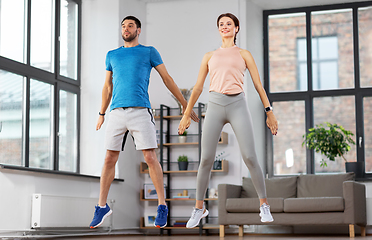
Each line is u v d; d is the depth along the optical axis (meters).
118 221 6.81
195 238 5.66
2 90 5.34
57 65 6.36
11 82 5.50
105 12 7.09
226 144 7.30
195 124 7.51
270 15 7.90
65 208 5.50
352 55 7.53
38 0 6.11
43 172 5.30
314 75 7.62
